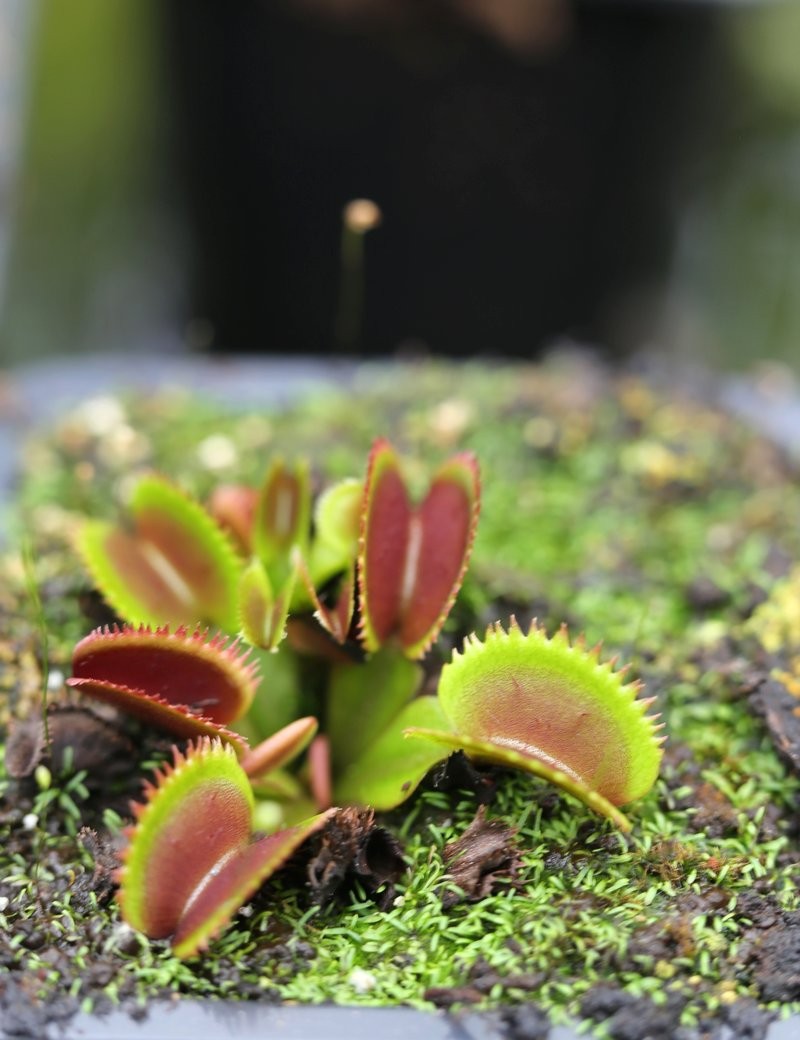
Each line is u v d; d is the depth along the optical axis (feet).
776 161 2.14
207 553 0.93
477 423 1.25
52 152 2.23
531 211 1.95
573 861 0.87
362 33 1.79
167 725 0.87
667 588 1.08
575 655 0.84
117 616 0.95
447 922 0.84
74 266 2.17
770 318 2.15
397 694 0.91
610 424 1.25
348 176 1.92
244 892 0.80
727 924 0.84
